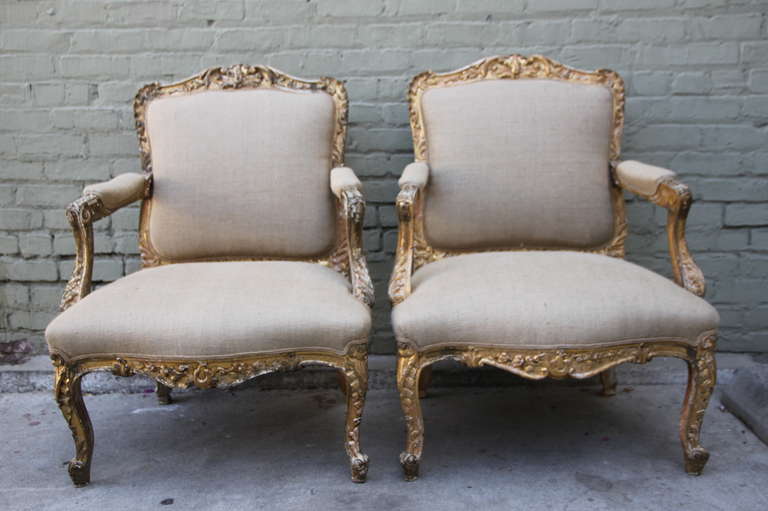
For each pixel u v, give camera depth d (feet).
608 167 6.53
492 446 6.10
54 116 7.31
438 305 5.07
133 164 7.43
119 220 7.54
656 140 7.28
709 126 7.23
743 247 7.42
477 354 5.05
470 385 7.43
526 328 4.91
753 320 7.53
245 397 7.27
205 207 6.26
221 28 7.17
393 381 7.36
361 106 7.31
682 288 5.40
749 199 7.32
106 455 6.03
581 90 6.48
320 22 7.15
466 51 7.18
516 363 4.99
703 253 7.47
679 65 7.13
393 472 5.67
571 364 4.96
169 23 7.15
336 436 6.37
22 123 7.32
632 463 5.75
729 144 7.25
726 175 7.30
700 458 5.46
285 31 7.17
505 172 6.36
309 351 5.00
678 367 7.33
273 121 6.33
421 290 5.33
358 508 5.15
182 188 6.27
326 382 7.45
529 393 7.25
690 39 7.08
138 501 5.29
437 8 7.11
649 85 7.18
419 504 5.19
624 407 6.85
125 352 4.89
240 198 6.26
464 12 7.12
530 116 6.40
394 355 7.73
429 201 6.48
